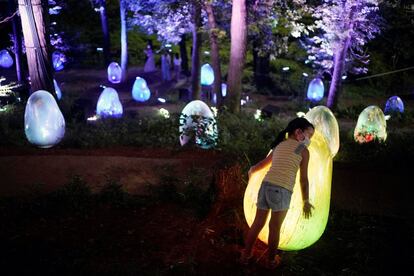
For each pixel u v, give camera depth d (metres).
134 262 5.07
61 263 4.96
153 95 22.66
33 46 12.81
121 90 24.12
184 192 7.05
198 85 19.30
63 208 6.59
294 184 4.82
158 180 8.02
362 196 7.40
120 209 6.64
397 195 7.50
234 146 10.01
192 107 10.62
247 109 20.83
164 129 11.89
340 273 5.02
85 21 35.62
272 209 4.80
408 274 5.12
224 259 5.22
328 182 5.23
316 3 19.27
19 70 19.17
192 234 5.82
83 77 26.50
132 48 33.06
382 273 5.09
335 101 20.61
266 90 26.14
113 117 15.41
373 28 18.86
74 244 5.52
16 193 7.28
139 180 8.05
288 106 22.84
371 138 11.80
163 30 19.20
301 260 5.26
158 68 28.98
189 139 10.29
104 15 28.89
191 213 6.44
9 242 5.53
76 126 12.73
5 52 26.69
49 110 10.22
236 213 5.95
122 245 5.52
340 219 6.41
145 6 20.14
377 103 25.77
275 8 16.98
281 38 19.42
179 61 25.72
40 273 4.80
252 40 19.62
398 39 29.95
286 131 5.02
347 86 29.14
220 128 11.69
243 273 4.93
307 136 4.93
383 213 6.77
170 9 17.73
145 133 11.91
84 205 6.68
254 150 9.82
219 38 16.17
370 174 8.57
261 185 4.92
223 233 5.83
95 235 5.78
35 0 12.44
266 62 26.52
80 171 8.47
